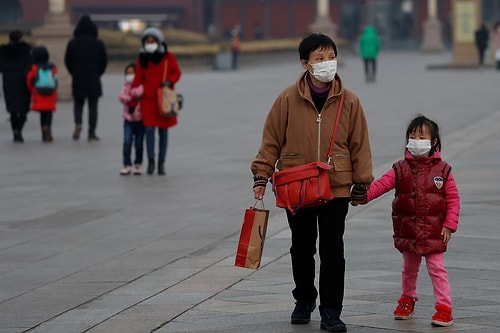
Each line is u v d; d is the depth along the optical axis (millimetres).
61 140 47906
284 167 16859
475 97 67312
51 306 18703
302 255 17141
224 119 56594
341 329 16391
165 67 34906
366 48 88438
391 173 16812
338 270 16656
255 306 18188
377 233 24391
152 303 18609
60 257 23172
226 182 34000
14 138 47250
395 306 17906
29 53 47094
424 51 170125
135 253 23312
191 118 57344
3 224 27438
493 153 38625
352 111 16719
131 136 36031
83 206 29969
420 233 16547
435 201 16531
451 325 16609
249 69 124188
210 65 123812
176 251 23359
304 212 16891
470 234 23781
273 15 193750
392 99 67000
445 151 39469
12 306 18828
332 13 197500
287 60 147500
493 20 191375
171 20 182125
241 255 16594
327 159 16656
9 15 174875
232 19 194250
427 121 16516
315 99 16734
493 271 20266
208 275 20688
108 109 64188
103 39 116812
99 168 38125
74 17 180875
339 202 16703
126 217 28062
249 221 16594
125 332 16750
